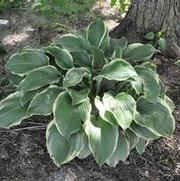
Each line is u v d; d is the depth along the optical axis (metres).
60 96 1.06
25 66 1.16
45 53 1.22
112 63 1.10
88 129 1.04
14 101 1.14
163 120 1.10
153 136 1.09
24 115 1.11
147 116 1.10
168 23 1.52
